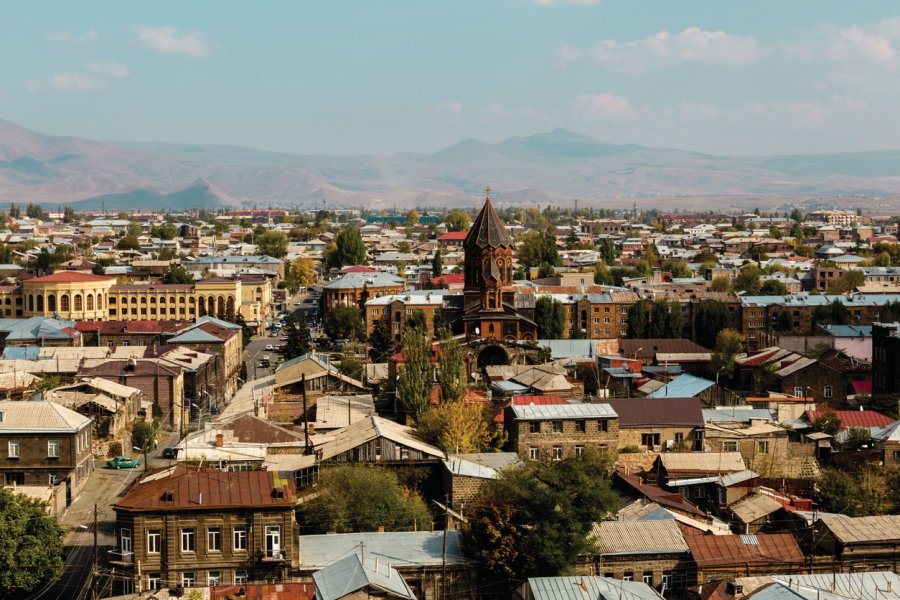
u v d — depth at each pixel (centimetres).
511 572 11012
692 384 19900
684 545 11538
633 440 16050
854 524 11925
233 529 10938
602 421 15375
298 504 12338
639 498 13200
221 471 11944
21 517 11525
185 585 10862
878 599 10125
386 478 12912
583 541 11181
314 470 13638
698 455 14675
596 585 10256
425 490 13825
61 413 14975
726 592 10562
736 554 11494
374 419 15400
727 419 17300
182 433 18362
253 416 16100
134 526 10819
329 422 17075
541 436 15262
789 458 16225
